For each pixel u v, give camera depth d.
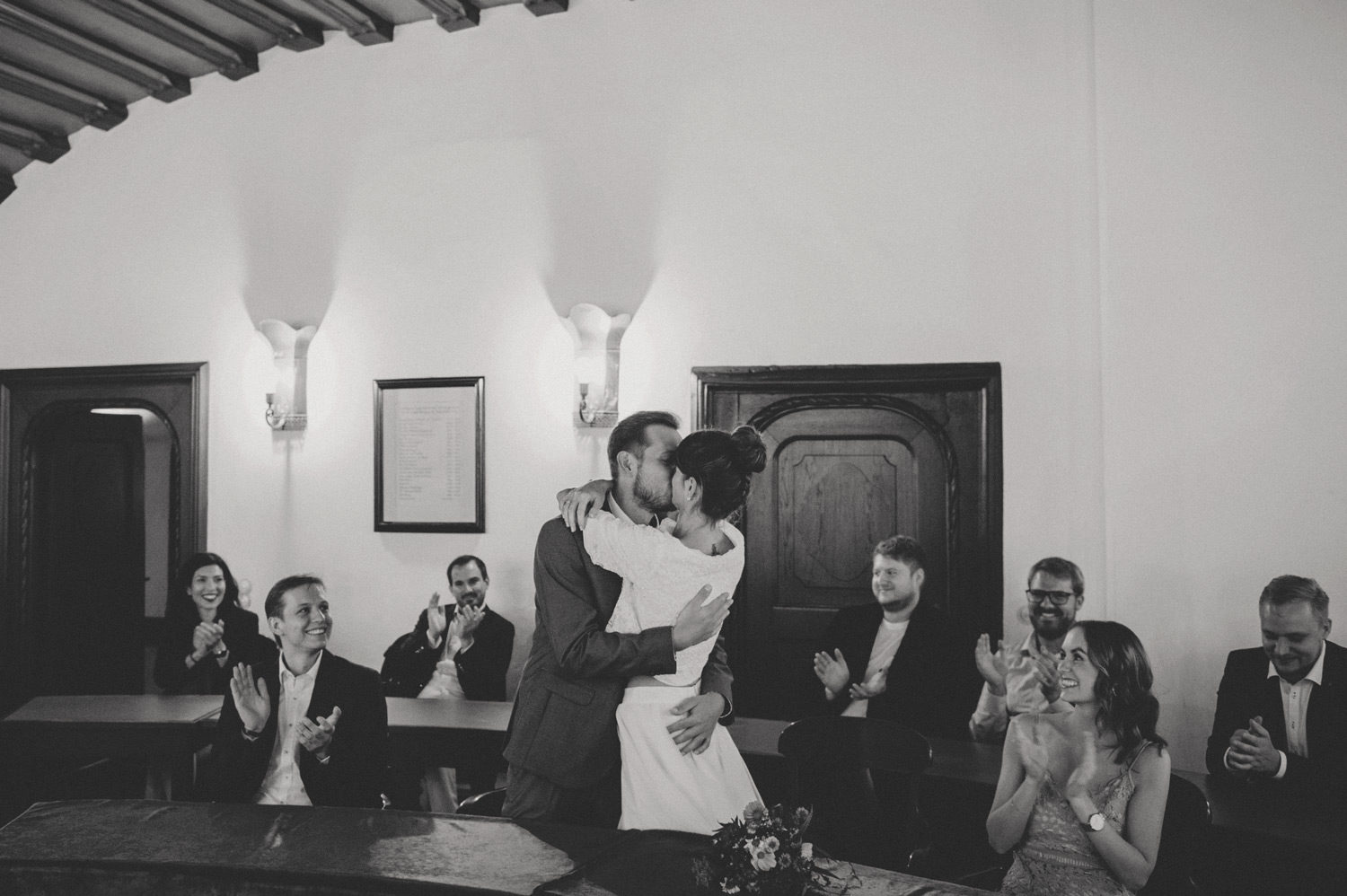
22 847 2.38
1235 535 4.50
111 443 6.91
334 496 5.89
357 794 3.45
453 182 5.76
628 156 5.46
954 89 4.98
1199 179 4.60
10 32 5.34
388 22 5.81
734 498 2.56
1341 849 2.92
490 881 2.13
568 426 5.51
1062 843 2.70
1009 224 4.90
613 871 2.14
